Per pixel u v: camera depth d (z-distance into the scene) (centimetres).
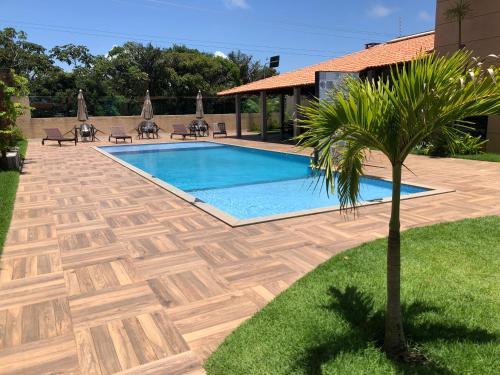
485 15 1258
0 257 441
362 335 277
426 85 197
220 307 326
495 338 272
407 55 1434
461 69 208
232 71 3734
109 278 384
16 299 345
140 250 459
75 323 305
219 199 864
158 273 394
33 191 795
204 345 275
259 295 346
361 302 322
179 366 253
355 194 268
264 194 907
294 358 253
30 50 3266
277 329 286
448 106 203
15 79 1287
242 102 3159
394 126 224
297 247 465
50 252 455
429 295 333
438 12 1402
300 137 241
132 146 1836
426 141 243
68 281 378
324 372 239
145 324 302
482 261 406
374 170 1005
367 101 216
